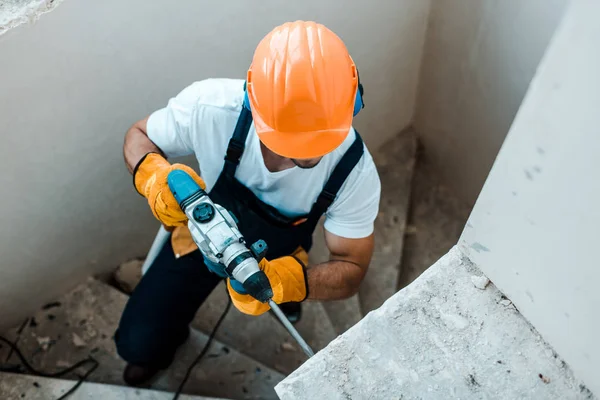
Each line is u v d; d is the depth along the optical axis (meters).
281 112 1.21
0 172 1.66
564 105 0.68
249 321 2.51
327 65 1.20
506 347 1.01
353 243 1.62
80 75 1.60
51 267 2.15
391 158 2.97
